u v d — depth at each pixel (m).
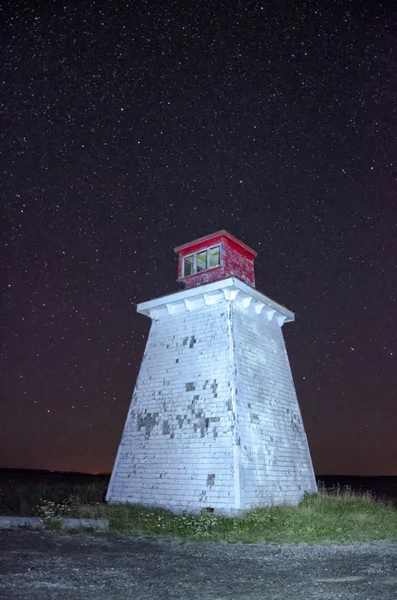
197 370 18.52
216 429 17.02
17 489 21.92
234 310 19.00
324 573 8.64
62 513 15.70
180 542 11.80
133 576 8.03
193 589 7.31
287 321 22.59
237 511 15.39
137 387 20.03
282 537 12.51
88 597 6.65
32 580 7.43
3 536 11.34
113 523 13.90
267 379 19.42
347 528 13.81
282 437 18.91
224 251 20.73
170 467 17.56
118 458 19.17
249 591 7.26
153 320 21.02
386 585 7.82
